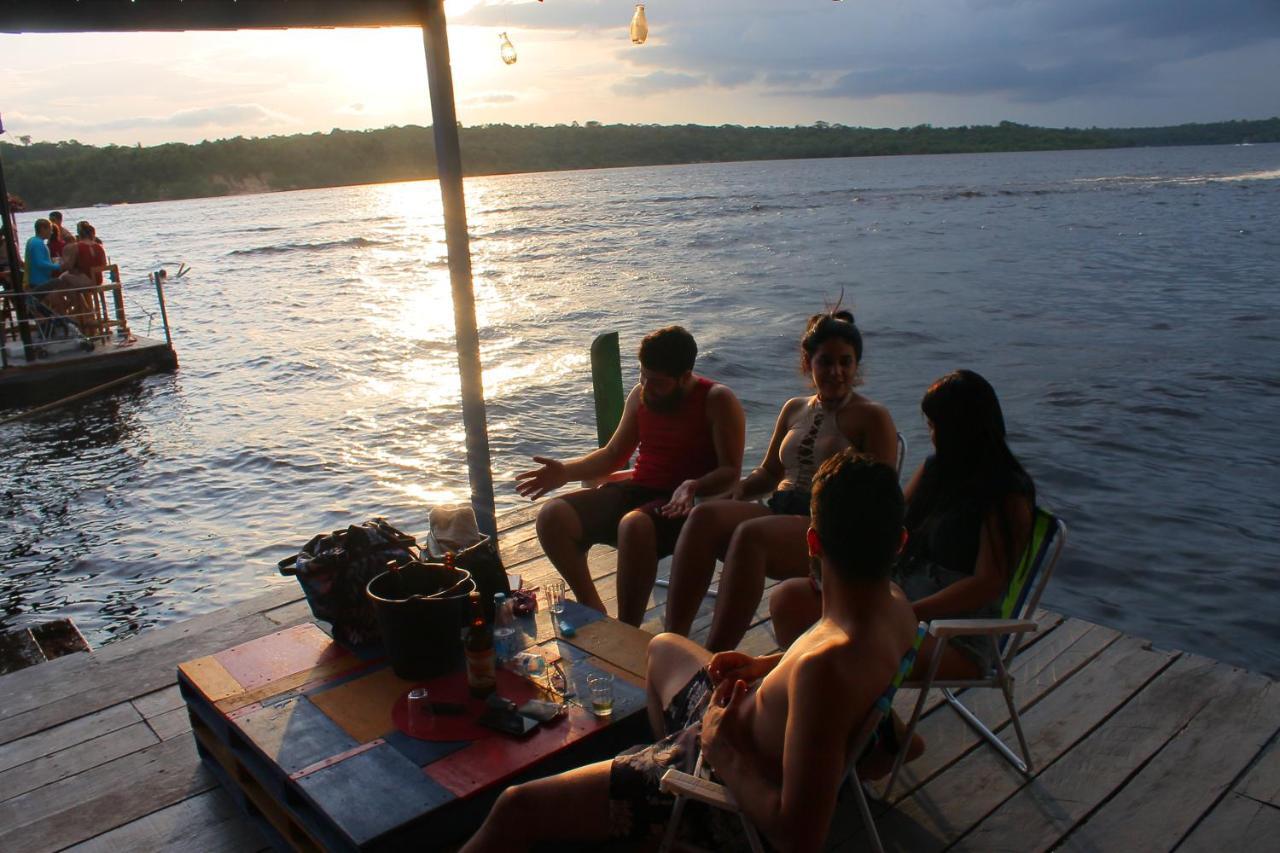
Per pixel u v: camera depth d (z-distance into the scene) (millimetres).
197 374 16141
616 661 2818
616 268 31344
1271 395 11328
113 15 3148
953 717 3186
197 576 7656
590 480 4195
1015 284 22766
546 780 2080
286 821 2523
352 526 3078
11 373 13922
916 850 2523
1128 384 12078
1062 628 3773
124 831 2771
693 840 2004
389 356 17453
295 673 2836
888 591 1784
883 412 3311
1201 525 7453
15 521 9164
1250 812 2625
